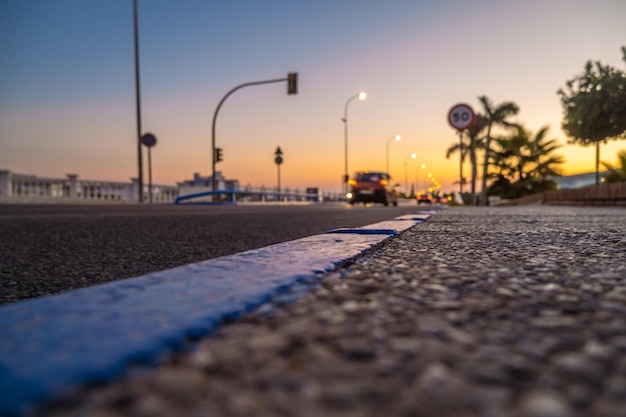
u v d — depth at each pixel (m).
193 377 0.41
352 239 1.83
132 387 0.38
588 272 1.09
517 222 4.03
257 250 1.39
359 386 0.39
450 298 0.77
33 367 0.39
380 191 17.78
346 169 35.28
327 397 0.37
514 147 39.22
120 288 0.75
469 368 0.43
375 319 0.63
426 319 0.63
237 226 5.07
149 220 6.13
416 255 1.50
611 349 0.49
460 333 0.56
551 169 39.38
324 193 41.34
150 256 2.73
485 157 37.91
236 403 0.35
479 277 1.01
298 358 0.46
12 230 4.54
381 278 0.99
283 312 0.66
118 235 4.03
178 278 0.85
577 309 0.69
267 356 0.47
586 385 0.39
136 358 0.43
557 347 0.50
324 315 0.64
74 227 4.93
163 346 0.46
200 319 0.56
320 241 1.74
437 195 57.12
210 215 7.70
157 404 0.35
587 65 12.16
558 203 20.06
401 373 0.42
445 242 2.04
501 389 0.38
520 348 0.50
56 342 0.46
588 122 12.09
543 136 39.94
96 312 0.58
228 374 0.42
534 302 0.74
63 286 1.90
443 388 0.38
